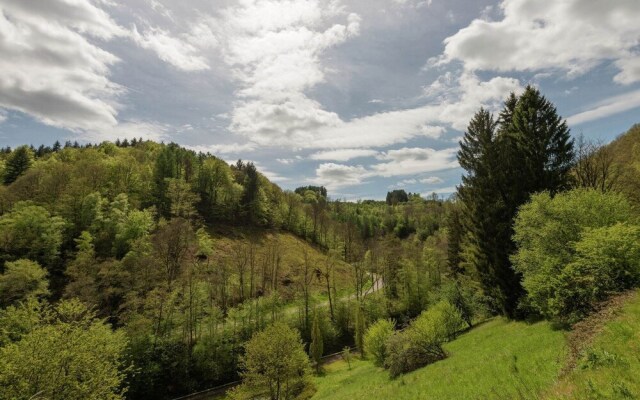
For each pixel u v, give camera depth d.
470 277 43.44
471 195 40.91
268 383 34.06
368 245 133.38
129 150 159.88
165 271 66.69
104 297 55.66
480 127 39.34
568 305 19.67
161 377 48.31
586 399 8.51
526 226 26.61
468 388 15.59
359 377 39.97
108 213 81.12
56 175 85.88
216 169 137.12
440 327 29.14
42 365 22.72
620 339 11.45
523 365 15.33
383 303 76.38
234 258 92.69
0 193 77.31
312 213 154.25
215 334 55.94
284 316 68.06
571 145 34.00
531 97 35.25
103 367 26.47
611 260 17.64
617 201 24.55
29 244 63.66
